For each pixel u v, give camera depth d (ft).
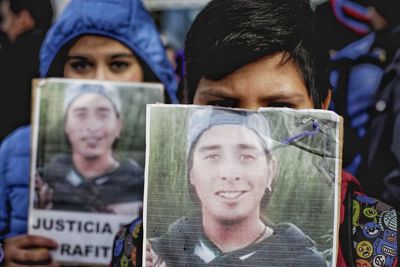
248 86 3.92
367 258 3.64
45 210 5.44
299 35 3.92
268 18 3.89
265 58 3.90
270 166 3.31
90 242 5.43
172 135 3.35
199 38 4.03
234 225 3.31
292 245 3.30
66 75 5.51
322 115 3.30
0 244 5.53
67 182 5.42
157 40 5.55
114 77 5.49
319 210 3.29
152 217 3.35
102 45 5.47
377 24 5.38
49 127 5.42
